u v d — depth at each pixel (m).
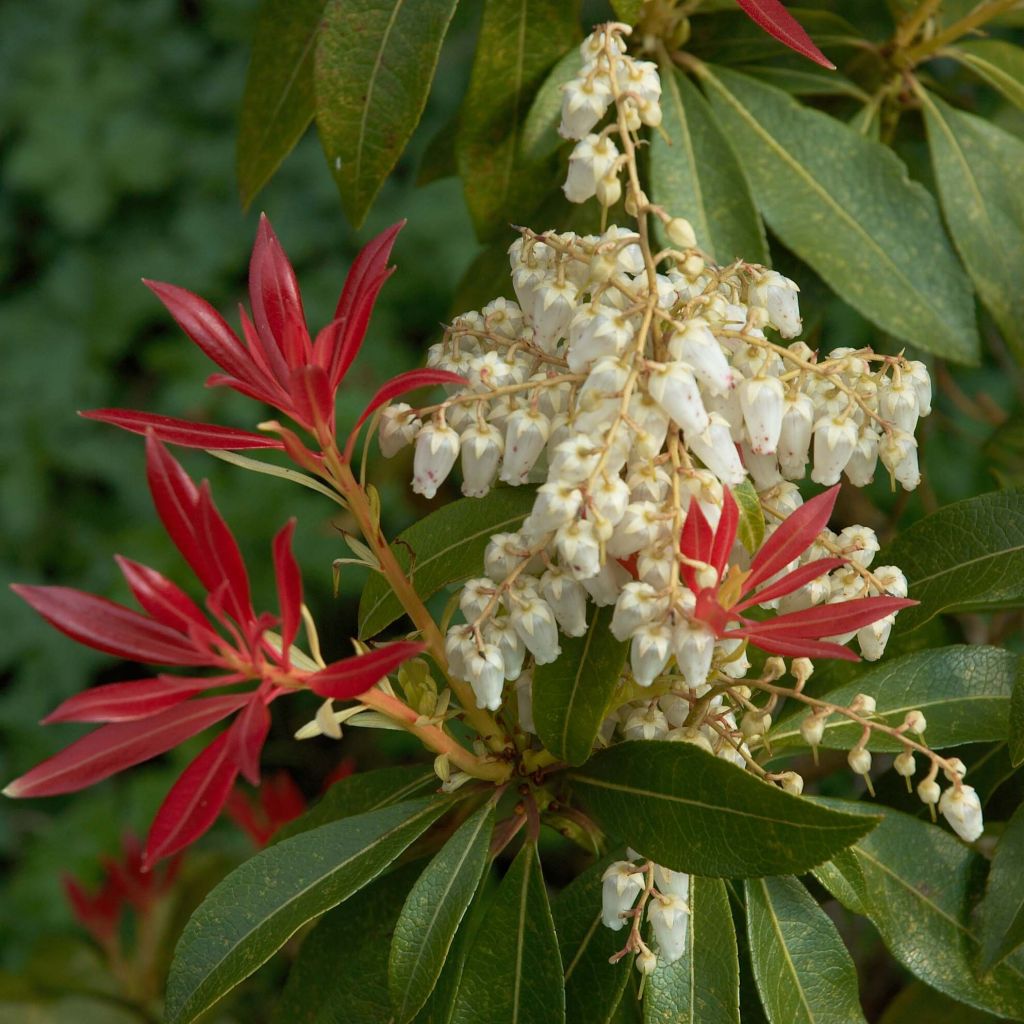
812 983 0.35
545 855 0.73
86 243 1.04
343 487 0.34
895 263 0.41
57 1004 0.56
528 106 0.41
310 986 0.38
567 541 0.32
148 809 0.84
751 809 0.33
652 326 0.33
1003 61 0.43
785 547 0.33
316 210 1.02
